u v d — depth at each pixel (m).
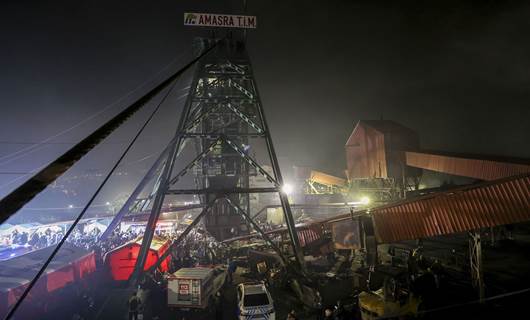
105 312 20.20
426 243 36.97
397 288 19.56
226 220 40.38
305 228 30.25
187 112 29.83
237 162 41.25
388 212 23.39
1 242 38.97
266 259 28.86
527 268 25.00
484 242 34.19
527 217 17.64
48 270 20.16
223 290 23.47
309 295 20.78
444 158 39.16
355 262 29.98
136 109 4.01
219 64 33.09
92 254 25.73
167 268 29.06
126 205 28.80
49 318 19.36
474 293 20.56
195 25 33.69
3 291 16.80
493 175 29.97
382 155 55.94
